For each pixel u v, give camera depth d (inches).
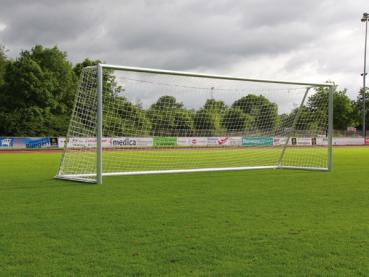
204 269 171.8
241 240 215.6
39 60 2086.6
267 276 163.9
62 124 1937.7
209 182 468.8
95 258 185.9
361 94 2871.6
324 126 734.5
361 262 179.8
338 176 530.9
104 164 811.4
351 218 269.6
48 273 167.3
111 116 684.7
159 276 164.1
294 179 497.0
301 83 638.5
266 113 735.7
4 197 361.1
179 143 1104.8
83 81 510.6
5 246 205.2
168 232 232.8
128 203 328.5
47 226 248.4
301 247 202.5
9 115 1843.0
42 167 690.8
